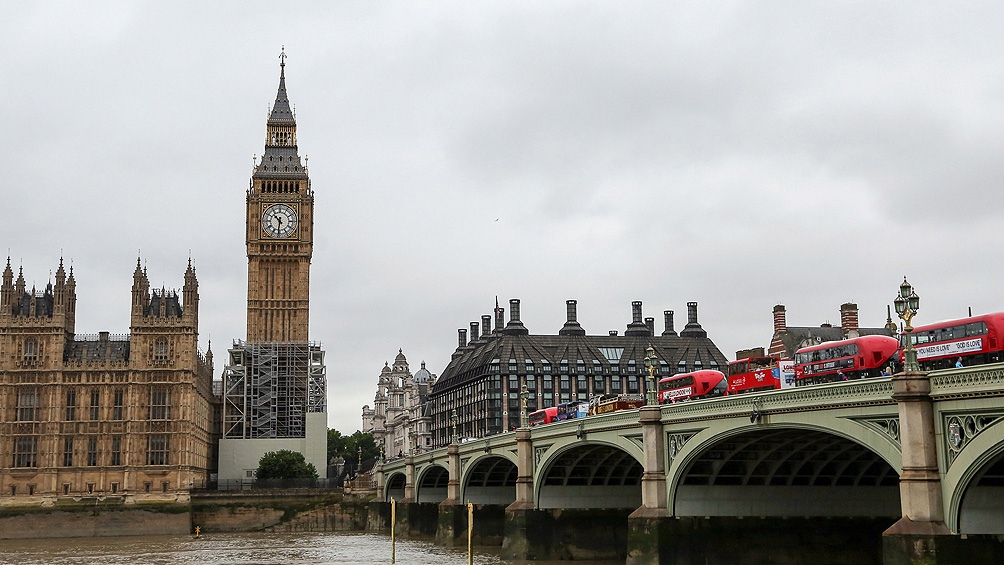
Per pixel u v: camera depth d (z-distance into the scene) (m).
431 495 153.00
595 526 96.88
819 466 74.62
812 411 56.69
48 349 174.00
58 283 175.75
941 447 48.56
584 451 90.00
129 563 111.81
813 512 74.94
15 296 176.12
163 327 177.50
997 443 45.09
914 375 49.28
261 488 182.50
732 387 79.75
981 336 55.75
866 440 53.00
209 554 122.81
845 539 74.69
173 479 173.38
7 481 169.12
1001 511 48.25
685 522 71.81
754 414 61.22
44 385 173.00
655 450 72.38
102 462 172.50
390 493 178.25
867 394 52.50
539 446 95.44
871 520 75.69
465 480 123.19
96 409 174.25
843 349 68.69
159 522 168.38
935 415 48.97
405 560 107.06
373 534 164.38
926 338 59.47
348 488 186.75
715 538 72.12
